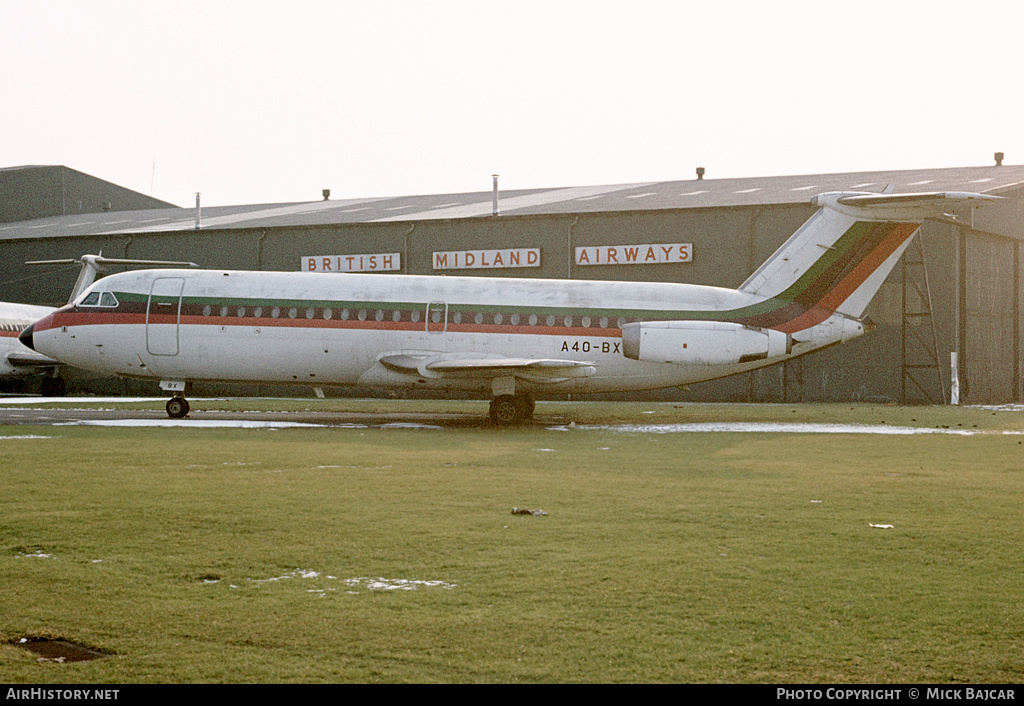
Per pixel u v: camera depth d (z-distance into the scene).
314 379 42.19
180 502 18.28
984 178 65.62
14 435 32.44
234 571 12.93
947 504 18.28
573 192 80.81
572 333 41.16
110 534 15.30
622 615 10.88
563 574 12.70
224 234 72.62
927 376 57.09
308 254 70.31
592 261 63.09
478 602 11.41
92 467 23.56
